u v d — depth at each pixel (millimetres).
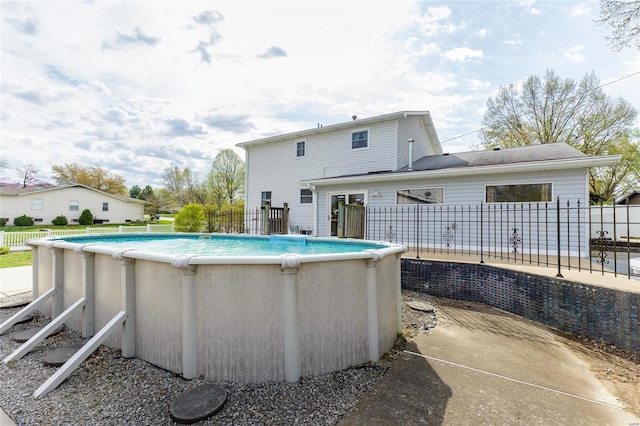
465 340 3338
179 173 38031
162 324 2590
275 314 2402
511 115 18875
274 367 2398
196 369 2414
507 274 4465
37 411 2037
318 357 2521
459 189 8500
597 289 3396
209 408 1992
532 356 2973
